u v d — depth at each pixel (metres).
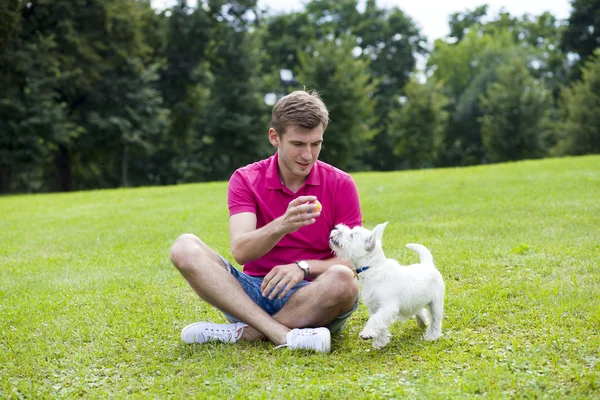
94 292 5.66
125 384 3.47
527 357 3.52
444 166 49.25
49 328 4.58
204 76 36.84
